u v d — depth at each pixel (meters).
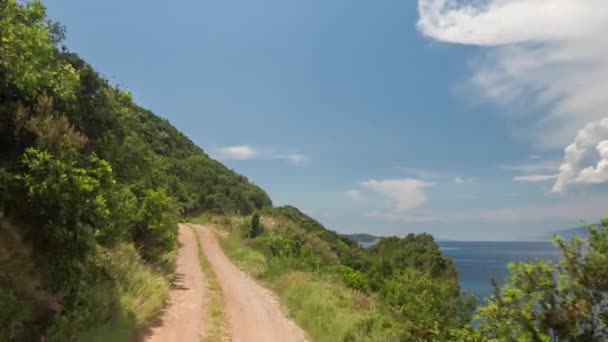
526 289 4.73
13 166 7.02
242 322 11.88
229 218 64.81
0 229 6.41
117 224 10.79
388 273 28.44
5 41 6.66
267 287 17.91
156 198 18.33
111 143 13.46
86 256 8.40
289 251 26.77
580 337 4.44
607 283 4.37
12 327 5.92
